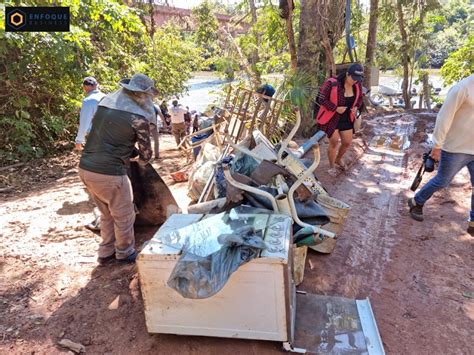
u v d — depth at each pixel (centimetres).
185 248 245
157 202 412
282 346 255
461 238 402
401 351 258
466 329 279
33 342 271
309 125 811
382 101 1992
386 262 362
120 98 323
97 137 320
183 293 231
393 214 465
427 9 1455
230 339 263
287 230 258
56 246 404
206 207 338
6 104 851
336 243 395
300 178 291
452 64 1542
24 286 333
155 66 1398
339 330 271
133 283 331
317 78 874
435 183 419
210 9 1800
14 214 498
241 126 492
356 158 702
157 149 865
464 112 378
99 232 437
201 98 2120
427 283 330
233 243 235
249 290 239
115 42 1050
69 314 297
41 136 945
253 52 1201
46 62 862
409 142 820
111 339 272
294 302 281
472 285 327
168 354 256
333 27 898
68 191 601
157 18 1700
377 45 1670
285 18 873
